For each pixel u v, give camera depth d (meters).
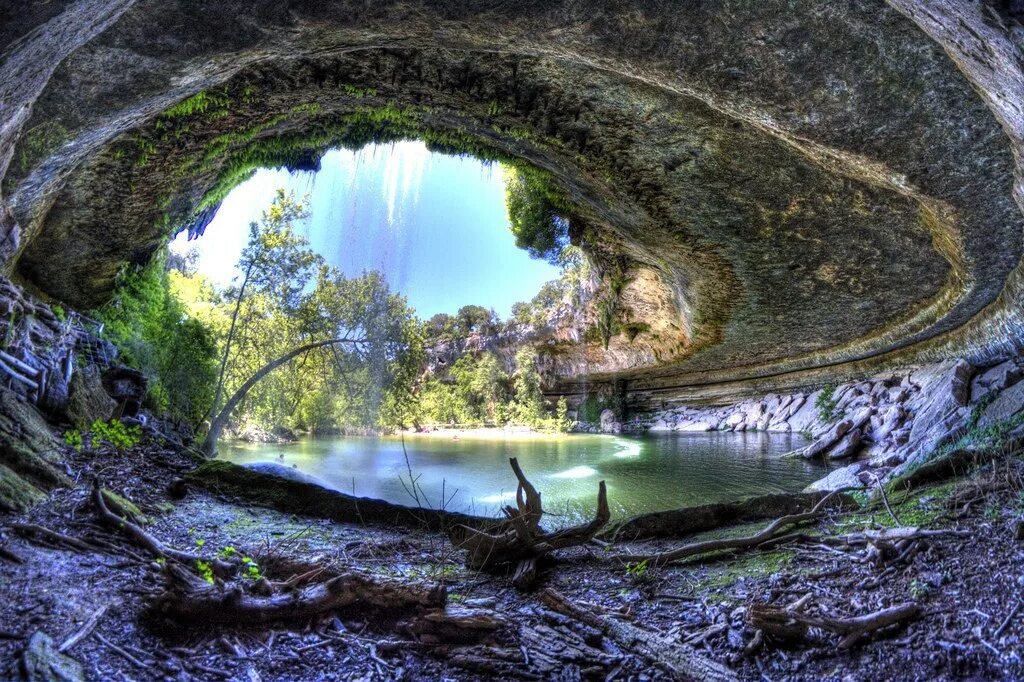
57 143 6.12
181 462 7.88
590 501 11.09
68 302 10.27
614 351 29.31
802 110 5.87
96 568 4.07
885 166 6.34
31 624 3.11
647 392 35.19
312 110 8.58
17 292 8.00
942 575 4.16
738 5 5.11
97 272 10.19
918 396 14.59
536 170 11.49
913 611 3.77
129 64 5.45
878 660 3.49
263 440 21.92
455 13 5.54
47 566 3.87
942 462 6.48
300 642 3.62
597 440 28.22
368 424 23.42
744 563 5.21
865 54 5.24
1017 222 7.20
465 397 41.78
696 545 5.45
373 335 19.91
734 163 8.52
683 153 8.61
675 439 25.09
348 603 4.05
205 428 14.41
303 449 20.88
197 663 3.21
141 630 3.39
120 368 9.29
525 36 5.85
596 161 9.47
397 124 9.64
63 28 3.52
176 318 12.89
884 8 4.79
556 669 3.55
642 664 3.63
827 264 11.09
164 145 8.20
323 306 18.69
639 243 13.51
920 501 5.85
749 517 6.47
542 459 19.55
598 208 12.29
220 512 6.56
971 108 5.37
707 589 4.76
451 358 41.69
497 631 3.92
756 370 24.84
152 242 10.53
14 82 3.74
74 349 8.79
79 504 5.21
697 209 10.11
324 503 7.04
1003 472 5.81
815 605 4.19
